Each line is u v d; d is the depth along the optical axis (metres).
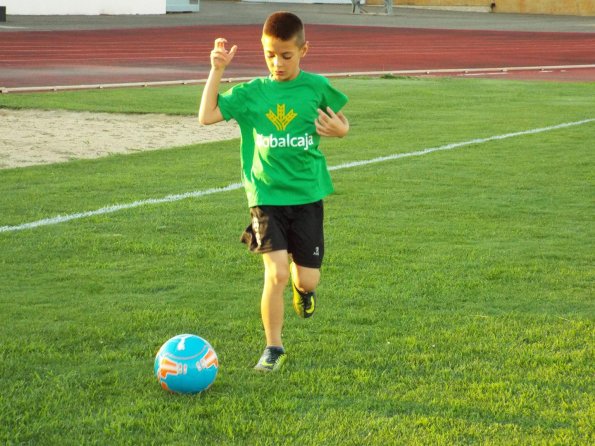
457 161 13.05
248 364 5.68
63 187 11.07
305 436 4.68
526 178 11.88
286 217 5.72
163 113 18.22
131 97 20.39
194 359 5.13
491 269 7.77
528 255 8.27
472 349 5.91
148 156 13.42
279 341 5.67
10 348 5.86
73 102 19.31
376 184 11.41
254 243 5.72
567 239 8.89
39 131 15.64
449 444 4.61
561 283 7.45
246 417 4.91
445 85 23.86
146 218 9.52
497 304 6.88
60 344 5.95
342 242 8.63
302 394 5.21
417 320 6.48
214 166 12.64
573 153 13.80
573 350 5.91
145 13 57.16
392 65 30.72
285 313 6.64
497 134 15.70
